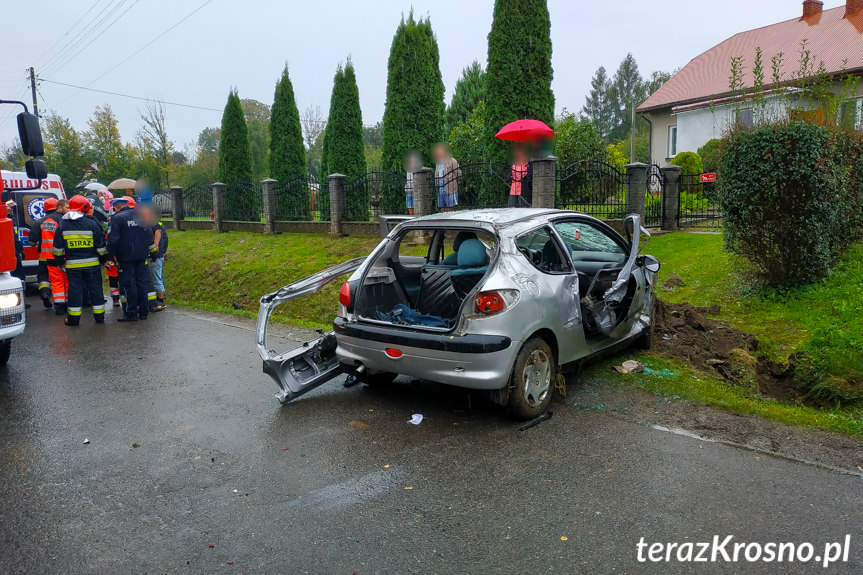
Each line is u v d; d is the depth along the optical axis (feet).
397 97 49.60
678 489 11.35
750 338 21.47
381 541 9.98
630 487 11.48
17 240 36.50
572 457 12.86
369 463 12.97
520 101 39.32
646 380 17.28
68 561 9.63
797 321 22.85
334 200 44.29
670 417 14.84
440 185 38.58
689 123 78.84
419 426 14.96
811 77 28.19
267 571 9.27
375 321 15.75
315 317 29.60
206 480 12.41
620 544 9.68
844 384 17.54
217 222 59.11
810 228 23.58
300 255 40.09
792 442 13.26
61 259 28.89
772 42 83.25
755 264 26.40
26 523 10.84
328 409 16.38
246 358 22.13
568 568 9.11
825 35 76.79
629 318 18.54
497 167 37.40
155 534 10.40
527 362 14.66
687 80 86.22
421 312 17.58
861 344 19.12
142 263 30.40
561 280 15.85
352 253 37.40
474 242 16.66
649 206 42.11
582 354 16.79
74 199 29.12
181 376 20.01
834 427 13.91
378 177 43.78
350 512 10.96
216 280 40.37
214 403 17.19
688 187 43.62
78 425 15.71
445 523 10.47
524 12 39.04
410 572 9.13
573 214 17.94
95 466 13.20
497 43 39.68
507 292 14.20
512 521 10.46
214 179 120.37
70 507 11.40
